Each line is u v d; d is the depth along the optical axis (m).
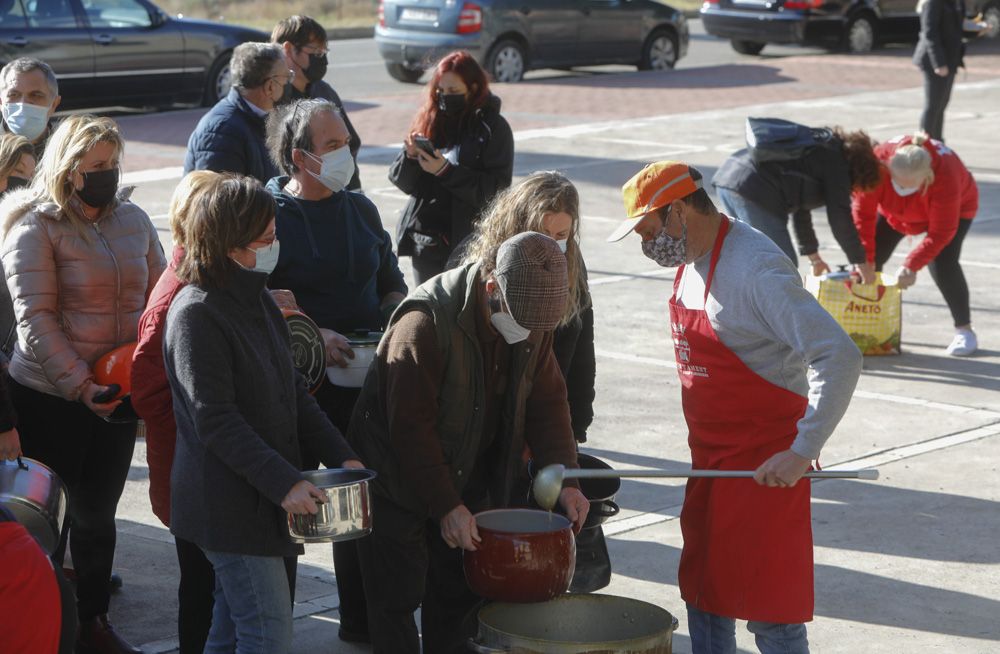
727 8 25.12
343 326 5.00
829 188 7.59
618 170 14.80
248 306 3.77
